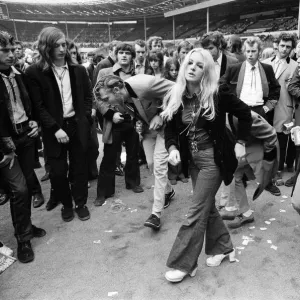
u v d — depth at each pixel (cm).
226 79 379
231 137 231
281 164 449
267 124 264
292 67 411
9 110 267
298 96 392
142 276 251
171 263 238
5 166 269
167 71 398
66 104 325
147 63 412
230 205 342
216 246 255
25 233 282
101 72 384
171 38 3591
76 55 455
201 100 211
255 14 3016
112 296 230
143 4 3391
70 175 375
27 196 281
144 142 343
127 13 3869
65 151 338
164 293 231
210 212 245
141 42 410
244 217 319
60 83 319
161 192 316
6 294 237
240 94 373
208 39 368
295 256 267
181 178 444
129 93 295
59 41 294
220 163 218
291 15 2673
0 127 260
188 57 210
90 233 319
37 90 306
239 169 300
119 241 302
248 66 369
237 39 489
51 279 252
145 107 299
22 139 284
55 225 338
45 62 304
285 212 344
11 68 278
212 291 231
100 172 389
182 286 238
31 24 4372
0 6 3744
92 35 4378
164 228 322
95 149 461
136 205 378
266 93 370
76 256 281
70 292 237
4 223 351
